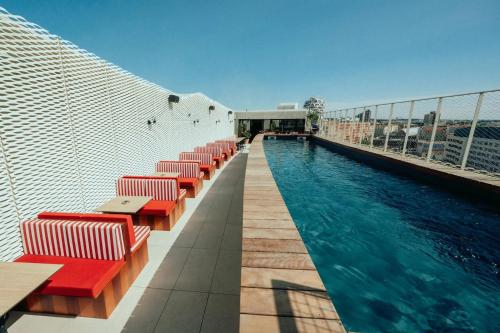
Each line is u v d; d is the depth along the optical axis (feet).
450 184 26.45
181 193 19.11
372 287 14.90
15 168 11.38
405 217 24.13
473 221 22.02
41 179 12.78
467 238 19.81
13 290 6.66
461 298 13.91
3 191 10.84
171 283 11.19
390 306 13.39
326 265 17.19
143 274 11.82
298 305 9.03
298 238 14.24
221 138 69.97
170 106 30.71
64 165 14.35
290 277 10.64
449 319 12.52
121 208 14.29
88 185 16.44
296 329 7.97
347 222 23.66
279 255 12.44
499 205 20.67
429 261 17.40
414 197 28.04
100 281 8.54
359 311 13.07
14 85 11.32
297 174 42.52
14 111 11.32
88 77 16.33
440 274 16.02
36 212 12.50
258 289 9.87
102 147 17.89
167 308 9.70
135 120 22.56
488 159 25.82
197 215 19.40
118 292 9.84
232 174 34.55
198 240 15.34
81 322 8.89
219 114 66.18
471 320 12.42
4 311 5.93
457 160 29.66
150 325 8.86
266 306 8.97
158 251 14.01
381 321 12.42
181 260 13.10
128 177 18.16
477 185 22.85
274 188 24.80
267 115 110.11
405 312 12.99
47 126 13.16
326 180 38.17
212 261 13.04
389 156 39.91
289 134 101.30
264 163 39.99
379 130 49.93
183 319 9.18
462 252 18.24
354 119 62.90
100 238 9.58
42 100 12.80
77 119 15.38
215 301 10.12
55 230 9.70
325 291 9.78
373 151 46.19
